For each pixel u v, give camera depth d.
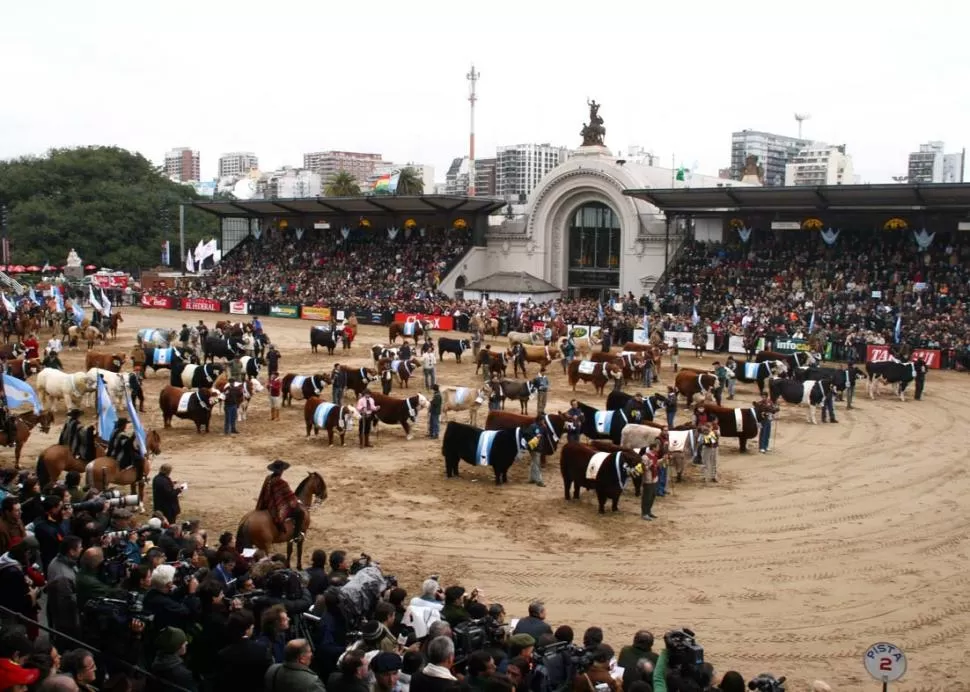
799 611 15.90
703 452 24.11
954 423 32.59
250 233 85.19
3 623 10.54
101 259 106.38
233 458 25.69
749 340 48.66
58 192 110.81
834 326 49.84
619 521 20.69
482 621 11.02
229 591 11.41
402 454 26.48
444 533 19.64
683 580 17.23
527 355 40.94
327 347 49.16
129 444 19.36
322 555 13.24
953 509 21.98
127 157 121.06
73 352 47.16
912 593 16.78
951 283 52.28
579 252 69.62
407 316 62.53
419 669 9.15
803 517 21.22
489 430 24.75
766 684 10.05
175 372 34.03
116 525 13.70
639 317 55.12
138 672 9.80
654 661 10.64
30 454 25.20
